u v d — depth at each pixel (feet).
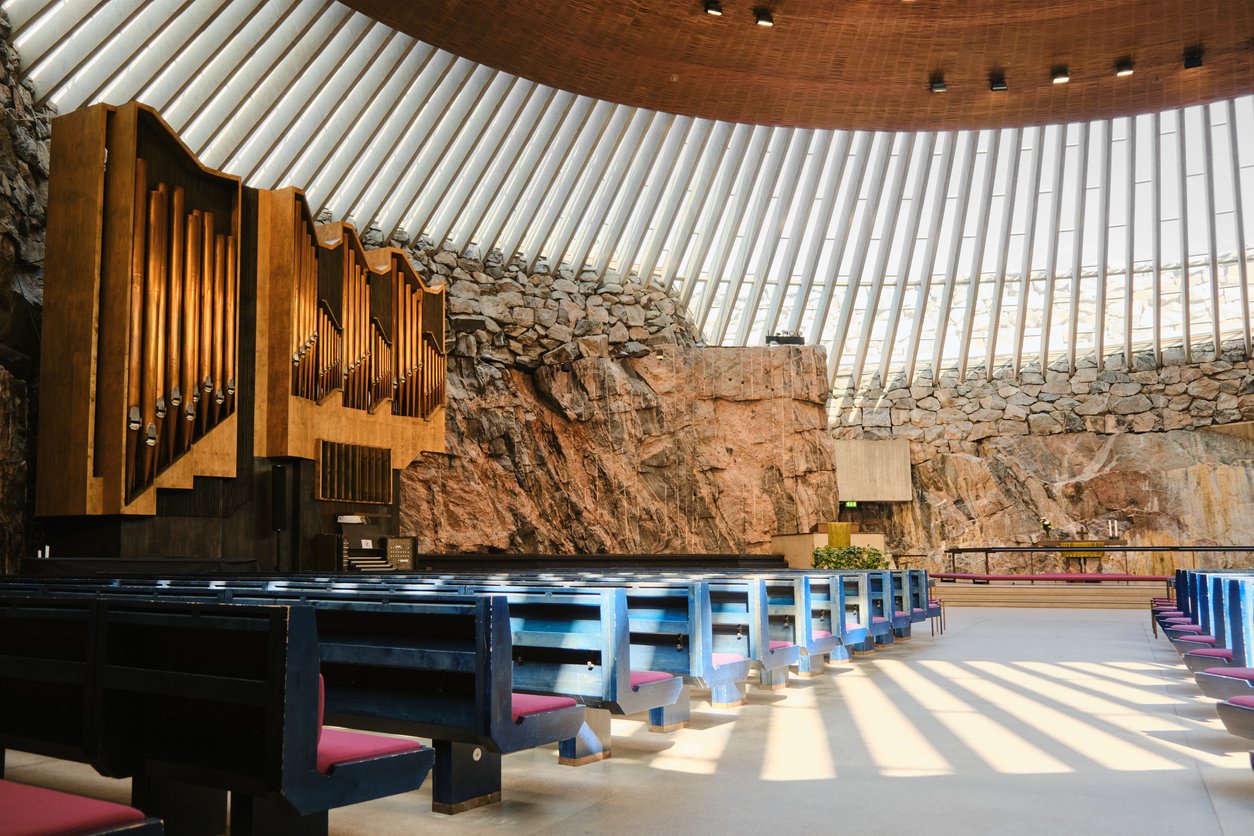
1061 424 65.05
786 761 12.26
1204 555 61.21
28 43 32.81
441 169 48.47
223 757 7.14
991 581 55.77
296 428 34.01
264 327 33.65
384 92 42.04
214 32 35.83
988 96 43.42
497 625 9.09
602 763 12.12
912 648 27.20
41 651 8.52
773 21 36.99
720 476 58.95
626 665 11.58
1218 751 12.84
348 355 37.22
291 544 34.45
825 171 56.08
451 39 37.83
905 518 65.67
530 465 54.65
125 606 7.38
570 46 38.81
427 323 42.83
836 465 63.00
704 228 57.62
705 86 42.52
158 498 29.76
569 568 51.49
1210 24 37.40
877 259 58.95
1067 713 15.88
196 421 30.48
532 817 9.70
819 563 47.65
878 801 10.28
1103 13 36.50
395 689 9.79
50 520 29.19
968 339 63.10
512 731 9.14
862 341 62.85
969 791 10.70
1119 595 48.32
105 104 29.01
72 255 28.76
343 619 10.98
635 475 56.80
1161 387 64.03
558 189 52.39
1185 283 59.47
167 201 29.84
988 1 35.58
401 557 38.37
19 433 29.58
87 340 28.27
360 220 48.06
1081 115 45.78
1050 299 60.75
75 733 7.80
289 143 41.81
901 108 44.70
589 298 58.08
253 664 6.98
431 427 42.55
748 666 15.10
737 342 62.95
